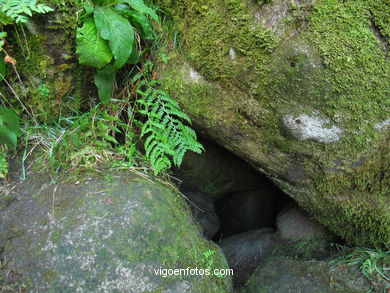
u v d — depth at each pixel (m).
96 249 1.47
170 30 1.97
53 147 1.80
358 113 1.62
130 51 1.71
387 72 1.54
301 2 1.53
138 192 1.67
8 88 1.76
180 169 2.54
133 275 1.45
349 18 1.50
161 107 1.84
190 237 1.70
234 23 1.67
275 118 1.76
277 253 2.30
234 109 1.85
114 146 2.02
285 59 1.59
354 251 1.97
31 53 1.69
